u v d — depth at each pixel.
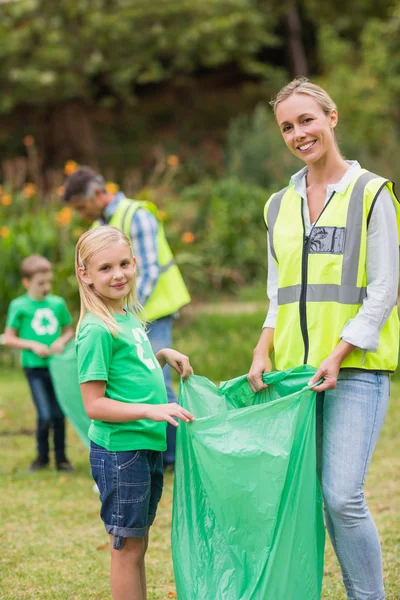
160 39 22.50
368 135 21.12
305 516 3.31
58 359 6.33
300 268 3.60
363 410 3.46
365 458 3.45
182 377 3.71
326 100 3.65
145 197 13.52
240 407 3.74
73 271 12.12
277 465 3.30
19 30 22.16
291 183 3.77
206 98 24.97
